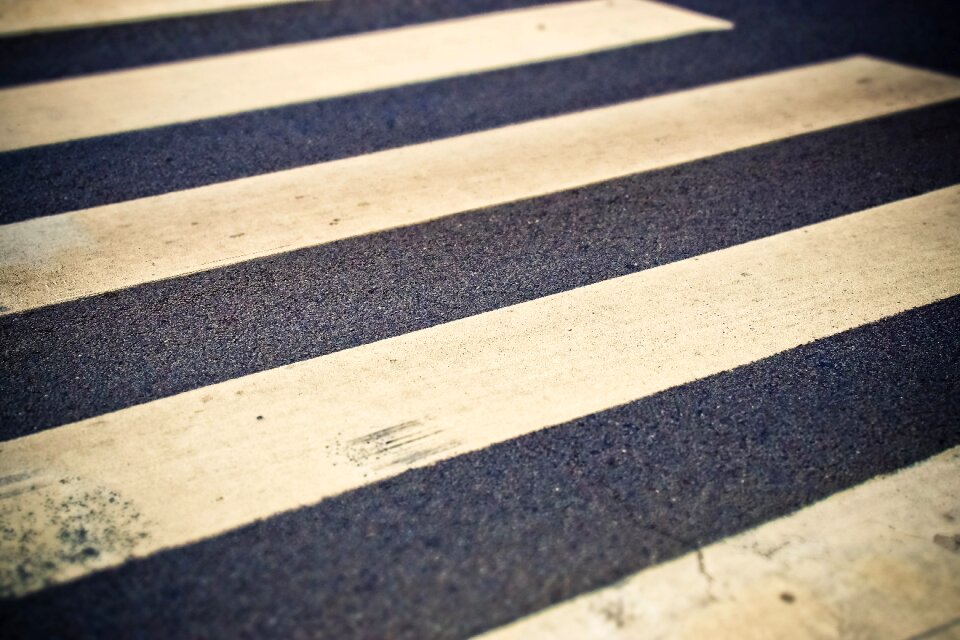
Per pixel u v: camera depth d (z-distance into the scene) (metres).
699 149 4.57
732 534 2.60
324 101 4.93
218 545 2.53
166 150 4.47
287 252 3.77
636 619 2.35
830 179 4.35
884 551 2.55
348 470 2.76
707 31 5.93
